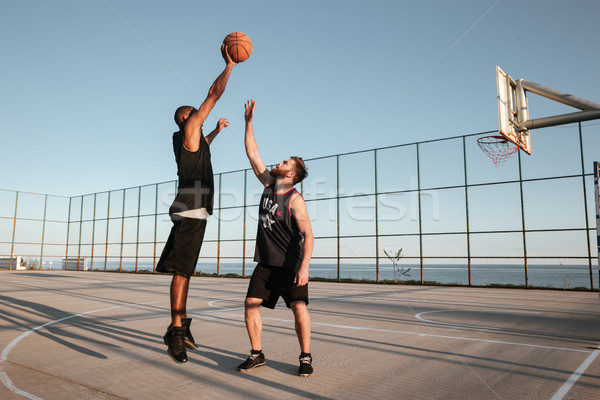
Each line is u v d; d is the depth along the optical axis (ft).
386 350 12.73
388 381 9.37
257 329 10.44
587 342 14.07
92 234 85.05
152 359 11.55
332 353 12.28
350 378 9.62
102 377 9.70
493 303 27.48
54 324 17.98
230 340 14.30
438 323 18.45
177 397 8.24
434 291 38.75
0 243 84.99
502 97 23.21
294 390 8.70
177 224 10.23
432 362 11.20
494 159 33.32
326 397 8.25
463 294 35.09
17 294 33.30
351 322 18.71
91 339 14.57
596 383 9.21
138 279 58.29
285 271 10.23
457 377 9.72
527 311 23.02
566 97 22.22
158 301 27.99
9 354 12.17
